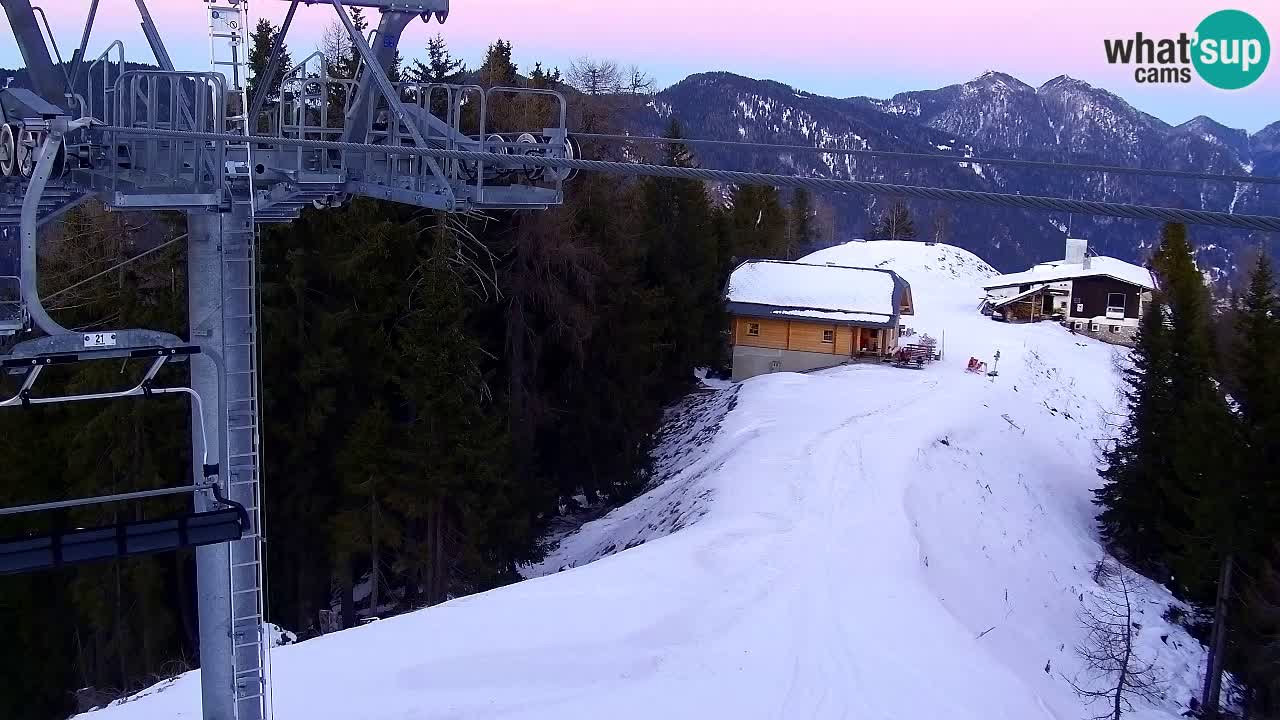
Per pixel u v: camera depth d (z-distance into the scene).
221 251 12.56
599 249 39.09
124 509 29.98
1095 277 70.44
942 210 152.12
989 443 42.38
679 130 52.16
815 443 37.25
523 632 19.69
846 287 56.47
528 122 35.84
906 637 20.66
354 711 16.64
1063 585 33.47
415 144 13.68
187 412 30.36
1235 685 29.98
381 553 34.25
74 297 32.50
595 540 36.88
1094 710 25.89
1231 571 30.50
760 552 25.12
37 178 11.31
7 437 30.83
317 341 31.28
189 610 32.44
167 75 12.00
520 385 35.78
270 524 31.95
